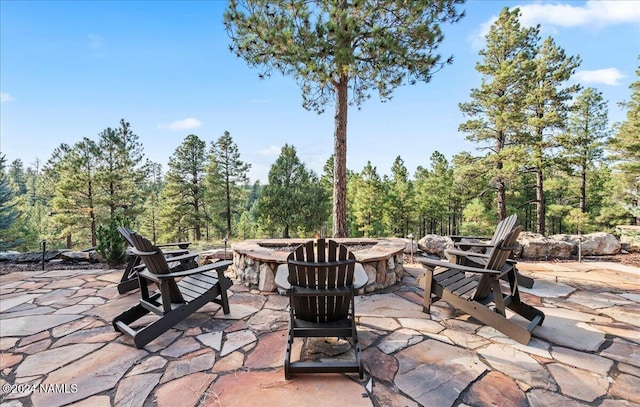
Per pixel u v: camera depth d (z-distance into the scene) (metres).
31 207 23.22
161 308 2.56
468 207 15.64
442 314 2.87
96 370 1.97
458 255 3.14
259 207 15.52
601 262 5.00
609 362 2.00
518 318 2.77
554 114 11.41
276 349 2.22
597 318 2.72
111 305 3.22
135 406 1.62
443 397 1.66
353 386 1.77
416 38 4.98
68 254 5.48
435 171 21.34
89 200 14.77
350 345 2.27
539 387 1.74
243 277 3.96
